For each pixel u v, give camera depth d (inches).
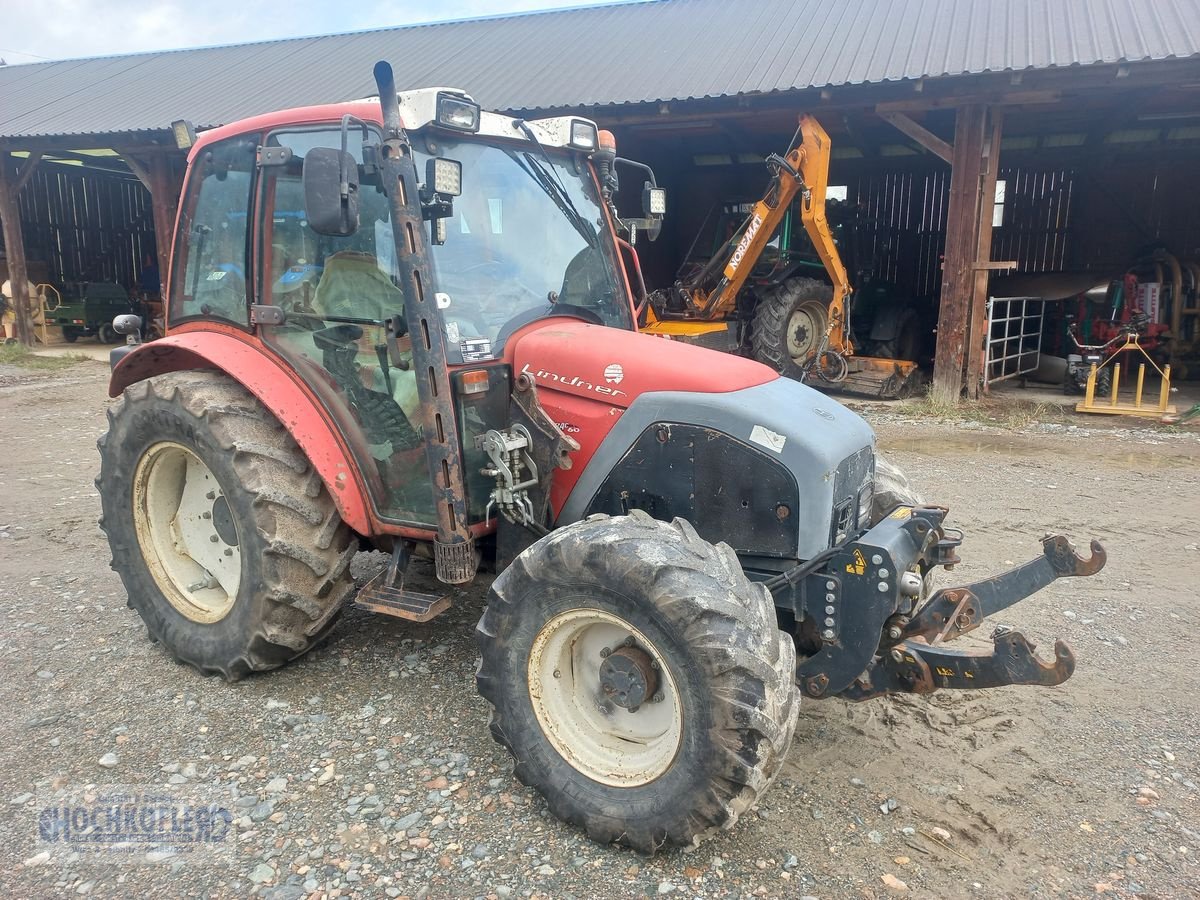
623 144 534.6
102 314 625.3
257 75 568.1
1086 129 487.8
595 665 105.5
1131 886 95.0
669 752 95.8
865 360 399.9
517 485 116.3
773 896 92.4
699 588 92.3
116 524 144.3
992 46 354.9
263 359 134.7
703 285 414.3
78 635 150.3
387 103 108.0
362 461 128.4
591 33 521.7
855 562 103.7
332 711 126.7
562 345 120.5
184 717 124.5
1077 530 211.3
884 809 107.5
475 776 112.1
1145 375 460.1
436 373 111.3
